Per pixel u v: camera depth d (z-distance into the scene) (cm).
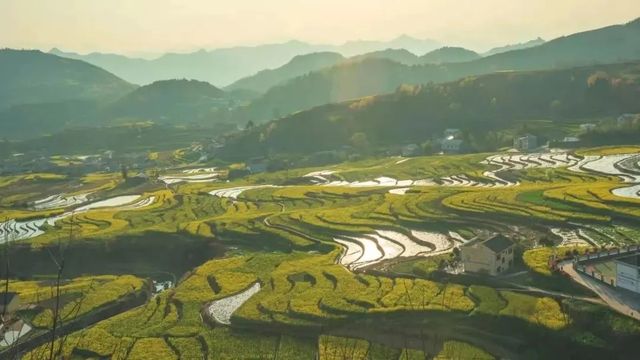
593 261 9825
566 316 7956
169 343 8619
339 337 8325
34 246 15325
